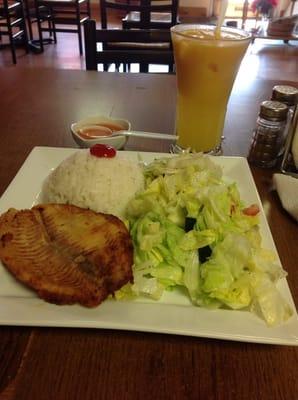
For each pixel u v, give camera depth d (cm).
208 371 23
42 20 198
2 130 51
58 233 30
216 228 31
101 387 22
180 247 30
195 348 24
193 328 24
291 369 24
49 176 39
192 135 48
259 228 34
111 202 36
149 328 24
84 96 62
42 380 22
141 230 31
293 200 37
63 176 37
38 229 30
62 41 210
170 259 30
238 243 29
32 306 25
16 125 52
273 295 26
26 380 22
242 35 43
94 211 34
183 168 38
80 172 37
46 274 26
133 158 43
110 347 24
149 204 34
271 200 40
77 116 56
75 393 22
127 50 77
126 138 46
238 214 34
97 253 28
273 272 28
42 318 24
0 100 60
